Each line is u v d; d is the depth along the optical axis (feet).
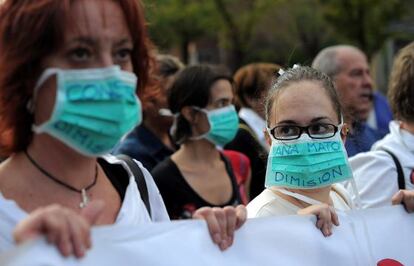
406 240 7.16
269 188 7.58
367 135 14.57
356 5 44.98
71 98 5.11
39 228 4.42
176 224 5.50
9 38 5.24
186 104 11.10
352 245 6.75
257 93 14.52
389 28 51.08
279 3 53.11
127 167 6.21
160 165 10.89
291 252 6.23
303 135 7.23
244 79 14.99
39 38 5.15
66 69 5.19
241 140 13.17
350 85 14.66
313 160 7.19
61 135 5.23
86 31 5.17
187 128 11.12
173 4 51.31
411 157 9.32
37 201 5.43
